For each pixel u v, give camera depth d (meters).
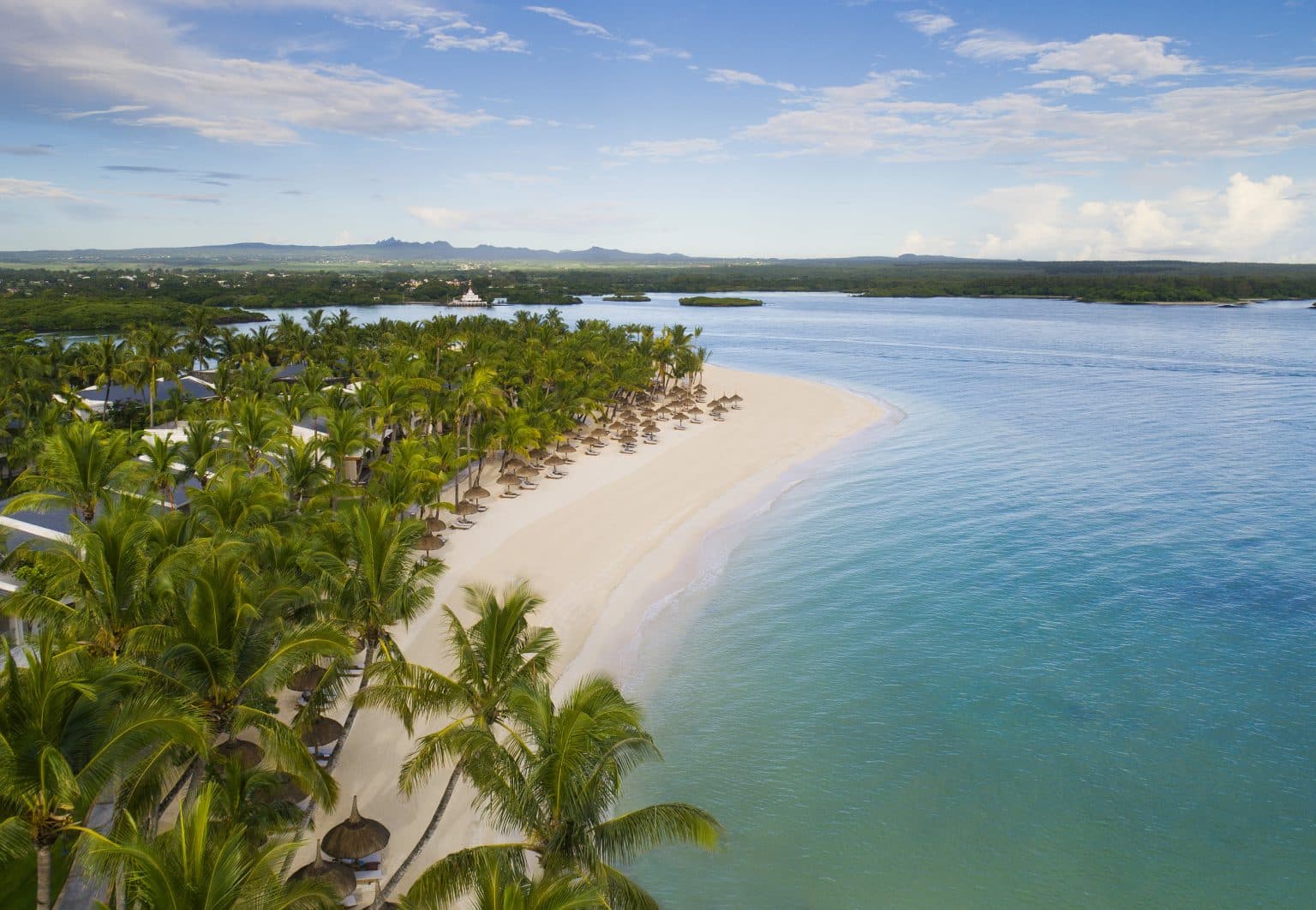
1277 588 50.00
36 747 16.97
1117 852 28.55
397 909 22.80
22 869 23.27
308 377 80.38
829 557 55.09
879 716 36.28
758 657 41.19
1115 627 44.88
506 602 24.77
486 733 21.22
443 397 68.50
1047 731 35.38
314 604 28.55
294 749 21.28
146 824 20.28
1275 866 27.89
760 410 114.31
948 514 64.81
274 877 15.82
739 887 26.91
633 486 71.25
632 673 39.28
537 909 15.75
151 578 26.42
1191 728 35.59
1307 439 92.94
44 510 37.03
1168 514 64.69
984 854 28.38
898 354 184.62
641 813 19.86
